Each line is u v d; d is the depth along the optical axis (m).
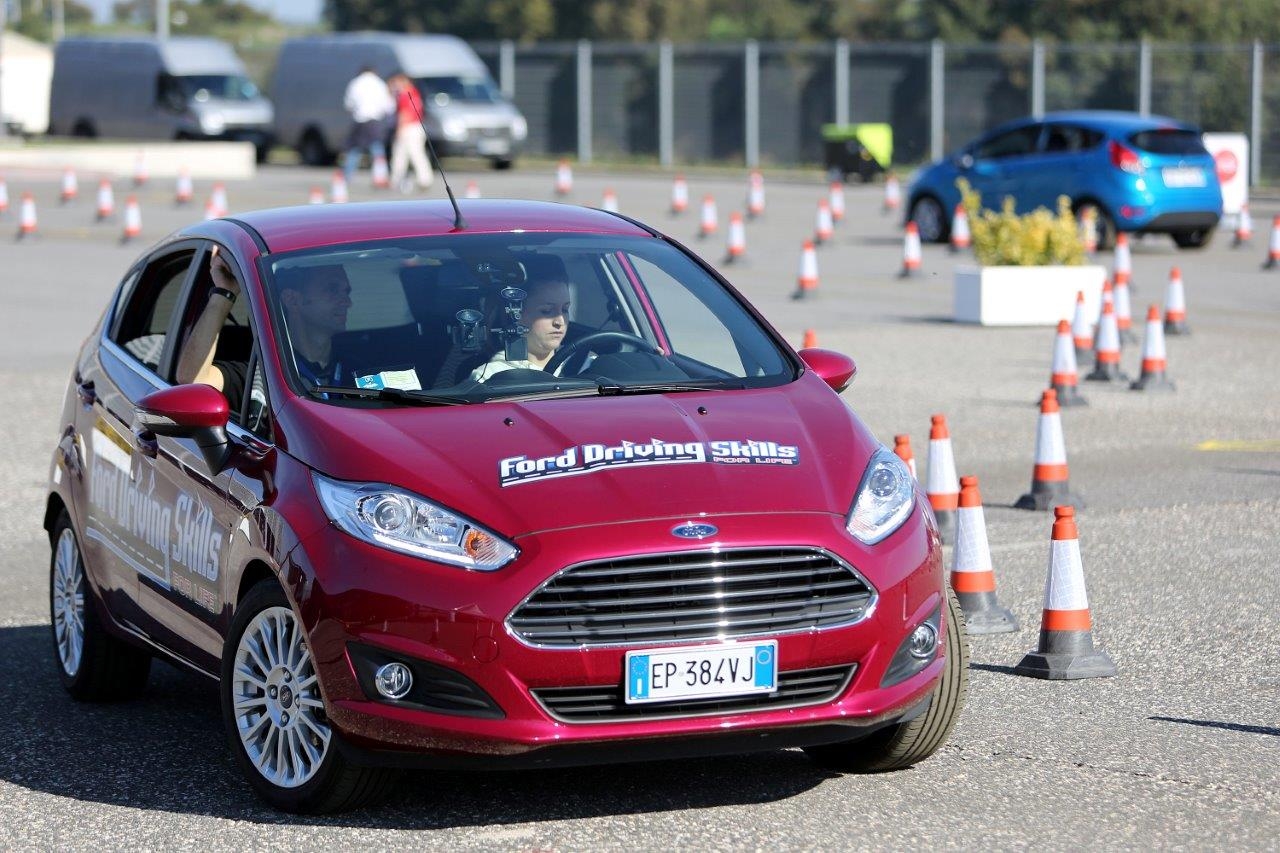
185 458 12.42
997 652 15.11
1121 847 10.42
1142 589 17.03
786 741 10.64
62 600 14.80
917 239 46.34
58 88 98.00
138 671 14.30
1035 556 18.52
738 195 71.69
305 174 82.81
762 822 10.96
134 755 12.80
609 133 99.31
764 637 10.45
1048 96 85.31
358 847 10.66
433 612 10.31
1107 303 30.73
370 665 10.48
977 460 23.89
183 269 14.23
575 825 10.95
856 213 65.25
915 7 126.06
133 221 54.47
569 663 10.28
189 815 11.39
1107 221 51.09
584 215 14.16
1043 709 13.37
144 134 92.25
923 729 11.63
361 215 13.82
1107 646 15.13
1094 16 106.19
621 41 129.88
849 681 10.73
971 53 106.19
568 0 131.38
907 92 90.44
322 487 10.95
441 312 12.49
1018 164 53.03
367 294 12.59
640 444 11.05
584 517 10.45
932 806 11.20
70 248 52.69
